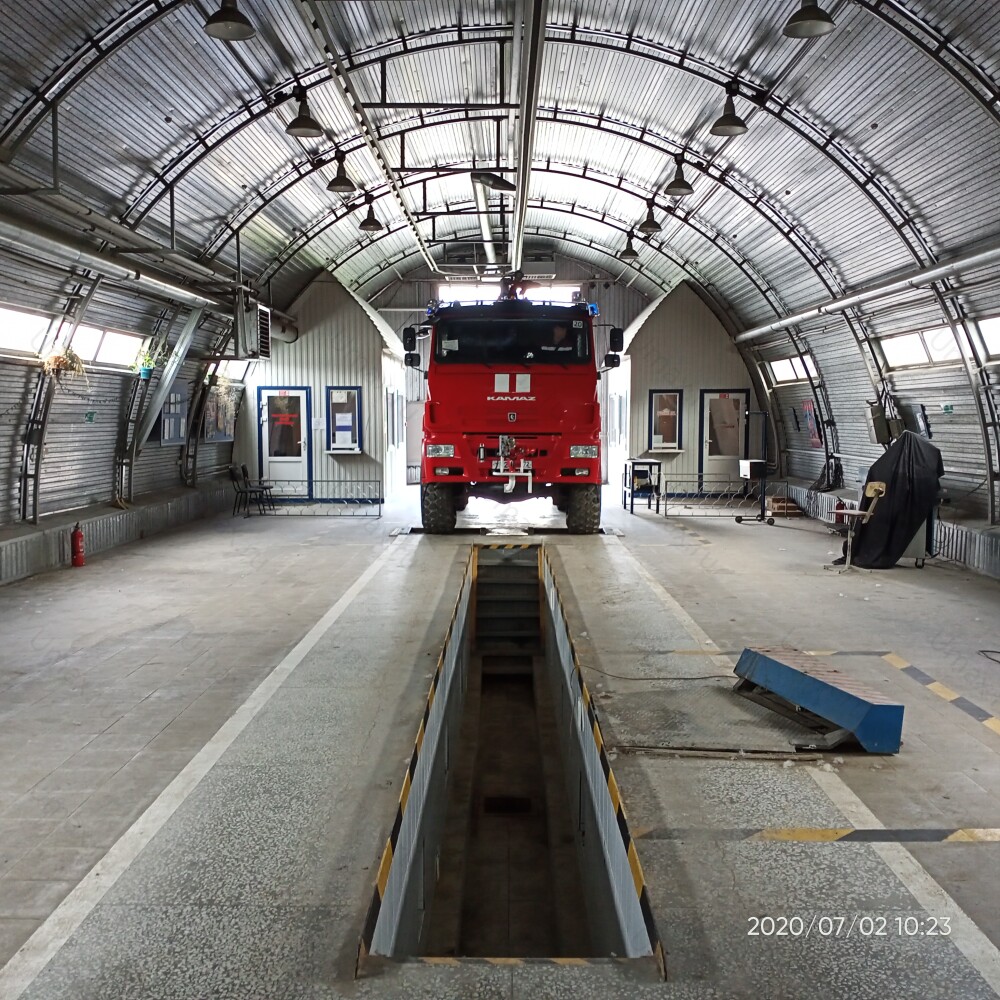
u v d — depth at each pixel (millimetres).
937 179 10344
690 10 10320
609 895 4535
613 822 4367
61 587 10234
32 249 9328
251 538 14234
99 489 13828
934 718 5812
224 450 19016
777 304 17047
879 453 15664
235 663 7133
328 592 9898
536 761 8641
